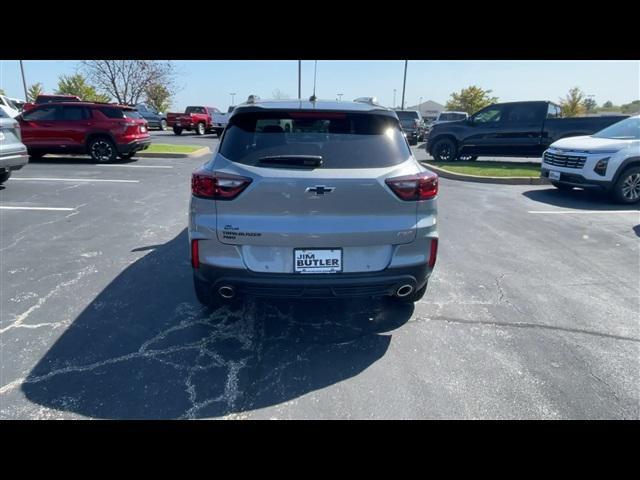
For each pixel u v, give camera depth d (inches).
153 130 1285.7
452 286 165.2
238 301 148.4
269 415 96.1
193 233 114.6
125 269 175.5
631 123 337.4
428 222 118.5
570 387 105.8
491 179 409.7
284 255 112.0
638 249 211.3
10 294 151.5
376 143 119.3
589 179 315.9
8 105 821.2
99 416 94.5
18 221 242.4
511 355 119.4
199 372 110.4
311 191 107.9
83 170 433.1
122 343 122.8
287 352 120.3
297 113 120.6
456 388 105.1
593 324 137.2
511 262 191.9
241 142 117.6
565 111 1681.8
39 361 113.0
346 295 116.6
